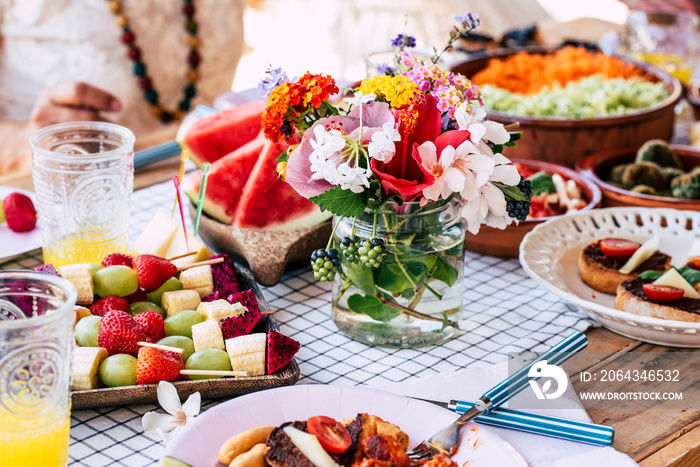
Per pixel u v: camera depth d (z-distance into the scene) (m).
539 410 1.05
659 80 1.74
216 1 2.24
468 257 1.31
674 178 1.43
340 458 0.95
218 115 1.37
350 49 3.91
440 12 3.66
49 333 0.93
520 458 0.96
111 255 1.14
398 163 1.05
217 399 1.07
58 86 1.86
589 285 1.23
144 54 2.12
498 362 1.12
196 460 0.96
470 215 1.06
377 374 1.10
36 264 1.26
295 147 1.07
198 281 1.16
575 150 1.49
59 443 0.96
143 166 1.47
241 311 1.11
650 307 1.15
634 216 1.31
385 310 1.11
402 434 0.97
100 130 1.22
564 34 2.28
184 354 1.08
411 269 1.09
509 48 2.01
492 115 1.50
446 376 1.09
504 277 1.27
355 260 1.08
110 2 2.03
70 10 2.02
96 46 2.06
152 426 1.03
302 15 4.19
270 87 1.07
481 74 1.80
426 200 1.05
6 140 1.91
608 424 1.05
